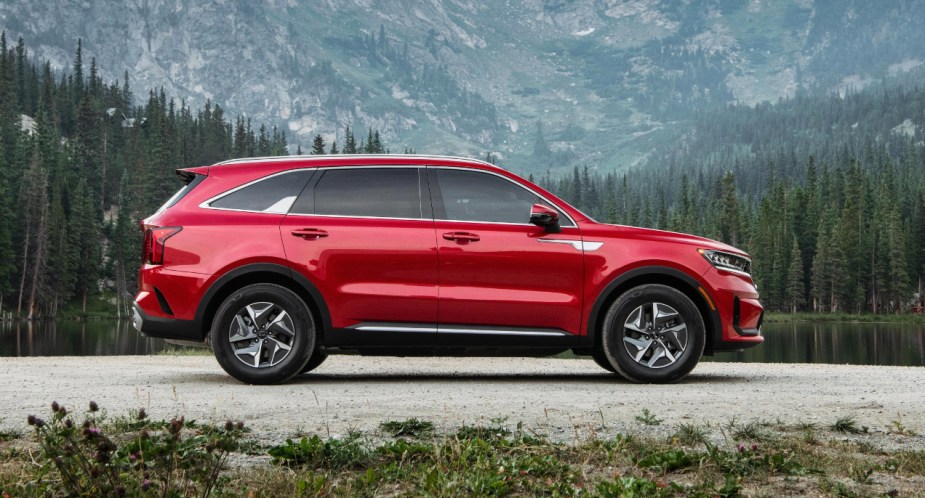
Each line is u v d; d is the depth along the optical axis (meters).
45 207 117.75
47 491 3.77
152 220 8.11
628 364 8.09
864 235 169.25
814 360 40.50
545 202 8.21
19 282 117.75
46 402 6.61
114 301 138.62
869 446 4.98
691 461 4.47
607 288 8.06
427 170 8.20
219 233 7.96
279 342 7.90
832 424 5.66
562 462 4.51
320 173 8.16
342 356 13.73
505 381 8.48
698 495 3.84
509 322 7.98
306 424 5.60
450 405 6.45
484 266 7.97
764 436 5.21
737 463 4.42
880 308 160.62
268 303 7.89
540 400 6.74
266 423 5.63
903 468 4.46
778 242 163.12
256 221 8.01
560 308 8.02
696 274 8.20
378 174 8.17
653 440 5.05
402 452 4.57
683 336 8.12
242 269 7.88
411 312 7.91
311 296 7.96
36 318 117.50
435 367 11.15
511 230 8.05
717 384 8.16
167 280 7.88
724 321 8.23
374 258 7.91
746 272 8.50
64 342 58.50
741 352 50.25
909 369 11.08
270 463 4.39
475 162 8.30
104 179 180.75
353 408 6.29
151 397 6.90
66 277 120.19
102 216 166.38
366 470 4.36
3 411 6.15
